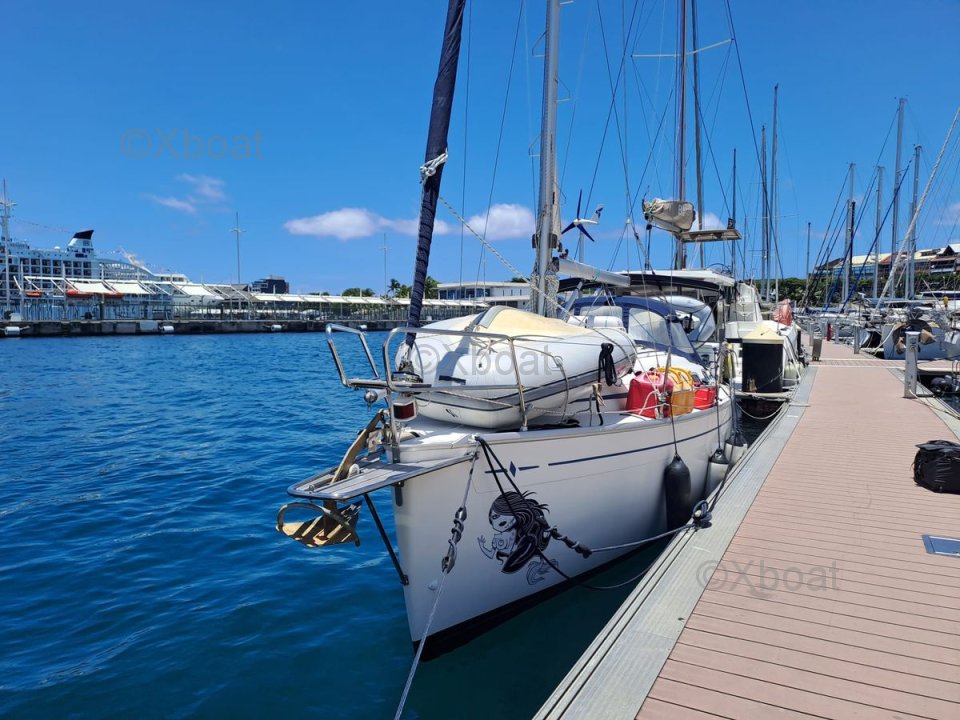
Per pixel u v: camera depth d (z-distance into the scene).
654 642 3.38
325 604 5.41
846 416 9.84
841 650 3.29
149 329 62.84
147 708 4.04
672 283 9.73
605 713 2.82
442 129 4.74
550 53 5.77
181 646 4.73
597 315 7.79
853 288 37.53
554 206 5.89
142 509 7.97
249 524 7.43
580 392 4.93
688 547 4.65
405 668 4.46
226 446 11.84
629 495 5.42
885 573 4.18
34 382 22.89
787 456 7.38
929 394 12.03
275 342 54.12
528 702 4.08
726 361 8.97
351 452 4.09
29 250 88.44
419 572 4.16
